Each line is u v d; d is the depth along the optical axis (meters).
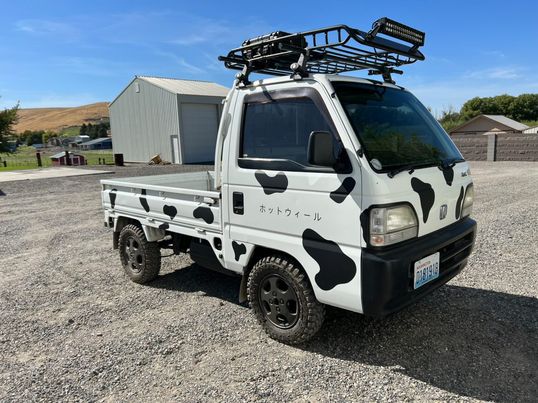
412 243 3.17
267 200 3.54
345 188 3.03
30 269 6.11
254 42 3.86
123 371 3.35
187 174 6.43
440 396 2.93
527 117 72.94
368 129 3.21
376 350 3.54
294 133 3.38
